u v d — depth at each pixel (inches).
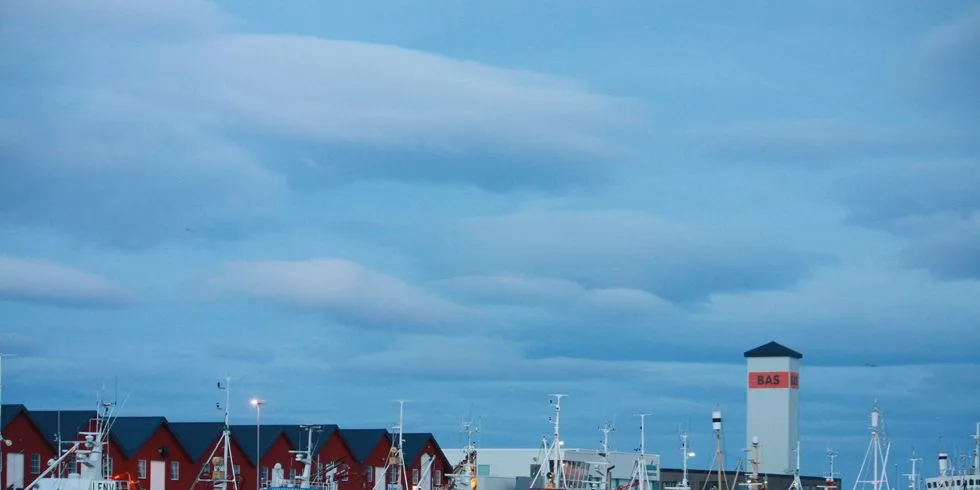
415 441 5349.4
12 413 3868.1
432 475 5359.3
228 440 4222.4
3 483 3801.7
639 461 5329.7
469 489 5054.1
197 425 4601.4
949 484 5639.8
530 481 5423.2
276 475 4347.9
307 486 4335.6
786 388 7854.3
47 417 4185.5
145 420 4296.3
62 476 3853.3
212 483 4384.8
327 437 4854.8
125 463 4116.6
